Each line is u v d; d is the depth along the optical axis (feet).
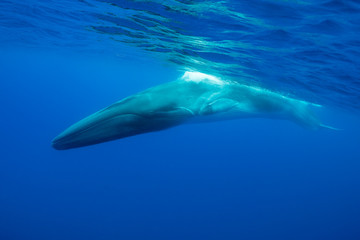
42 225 82.94
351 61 31.50
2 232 75.87
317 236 92.58
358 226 107.04
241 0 22.25
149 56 64.23
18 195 104.53
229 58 39.78
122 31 43.34
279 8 22.31
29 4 40.24
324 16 22.26
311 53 31.37
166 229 88.89
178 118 24.80
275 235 90.43
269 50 33.14
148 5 28.35
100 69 167.02
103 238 79.10
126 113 22.07
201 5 24.86
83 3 33.65
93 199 109.50
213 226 93.56
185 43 39.01
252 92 34.19
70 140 20.33
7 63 222.48
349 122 120.37
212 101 27.89
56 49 98.02
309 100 62.39
